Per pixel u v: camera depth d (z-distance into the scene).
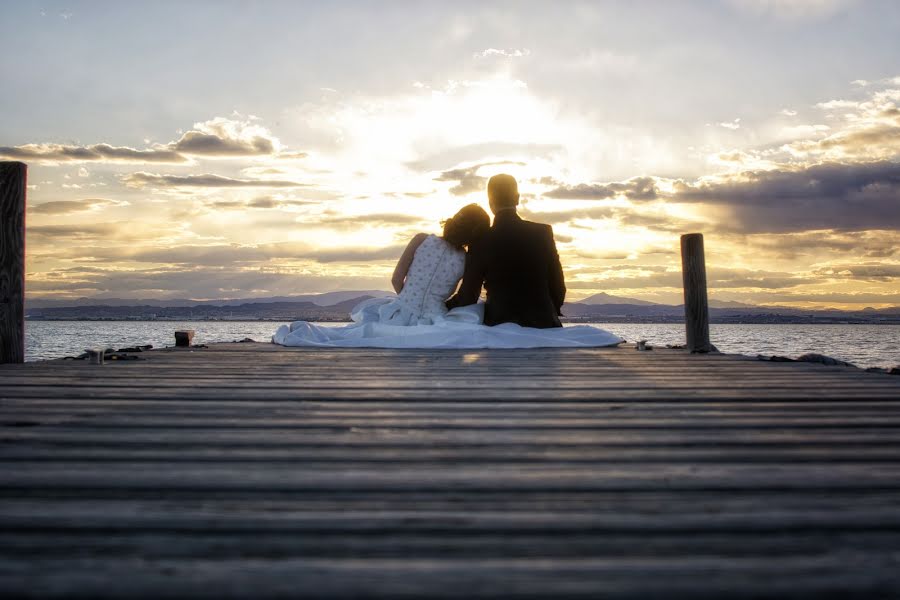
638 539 1.17
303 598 0.94
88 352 4.32
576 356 4.84
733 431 2.11
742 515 1.29
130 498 1.38
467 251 6.45
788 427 2.18
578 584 0.98
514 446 1.90
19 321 4.36
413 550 1.11
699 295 5.17
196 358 4.71
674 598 0.95
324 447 1.88
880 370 3.88
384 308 6.36
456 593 0.95
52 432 2.06
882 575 1.02
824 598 0.95
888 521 1.25
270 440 1.96
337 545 1.13
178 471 1.60
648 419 2.32
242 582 0.99
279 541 1.15
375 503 1.36
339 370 3.89
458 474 1.59
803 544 1.14
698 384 3.25
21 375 3.61
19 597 0.94
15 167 4.32
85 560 1.06
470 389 3.06
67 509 1.31
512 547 1.13
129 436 2.01
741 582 0.99
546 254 5.98
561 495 1.42
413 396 2.84
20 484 1.48
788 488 1.47
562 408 2.55
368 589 0.97
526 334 5.60
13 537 1.16
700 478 1.55
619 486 1.49
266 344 6.28
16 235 4.33
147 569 1.03
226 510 1.31
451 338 5.52
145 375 3.62
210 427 2.16
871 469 1.64
